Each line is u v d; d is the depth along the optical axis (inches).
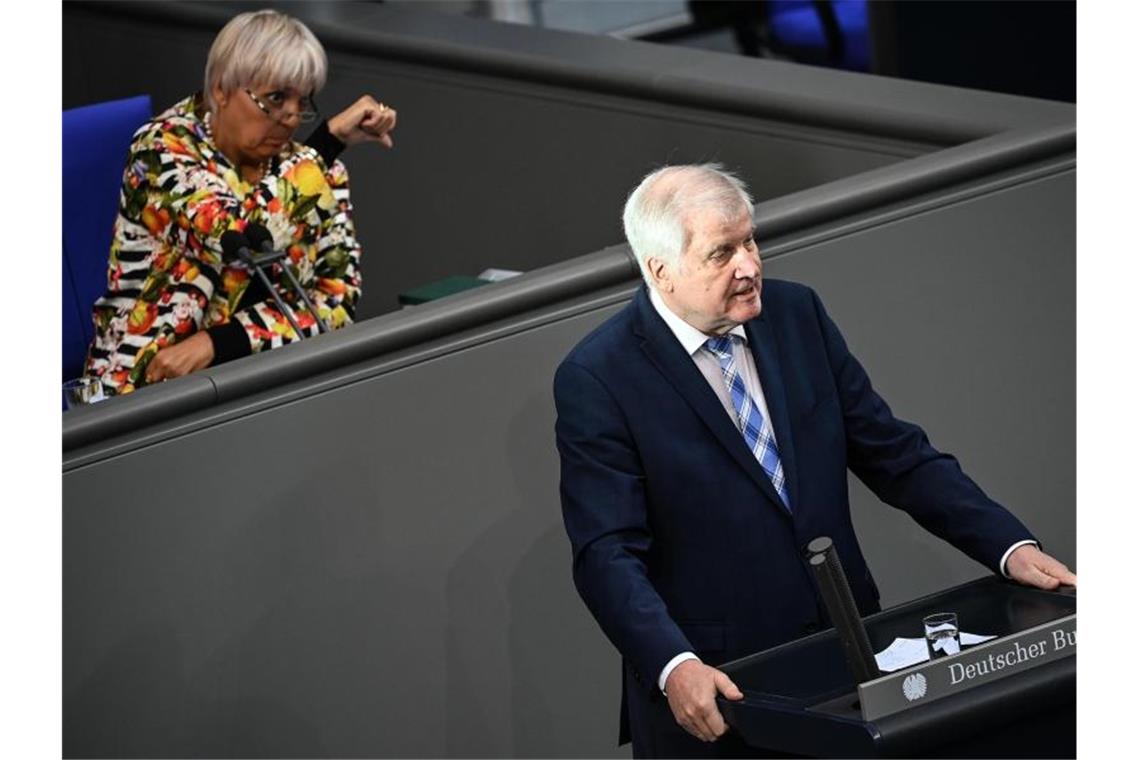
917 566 561.0
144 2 771.4
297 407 458.6
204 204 522.0
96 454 434.3
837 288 537.3
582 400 433.1
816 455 439.5
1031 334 567.2
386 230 733.9
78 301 655.1
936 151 597.3
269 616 461.4
